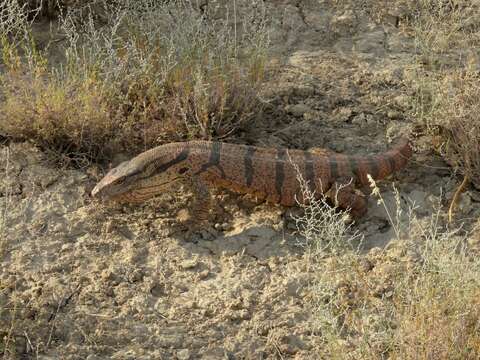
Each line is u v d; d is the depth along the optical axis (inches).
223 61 413.7
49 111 382.3
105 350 302.7
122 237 350.0
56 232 349.7
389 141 405.1
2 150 384.2
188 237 352.8
